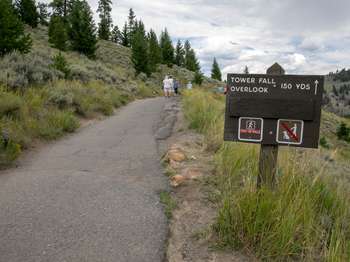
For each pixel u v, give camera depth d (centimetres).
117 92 1734
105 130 930
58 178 483
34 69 1123
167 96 2123
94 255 280
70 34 3728
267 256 272
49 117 874
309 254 274
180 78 5497
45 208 373
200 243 300
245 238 287
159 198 404
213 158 548
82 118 1102
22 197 405
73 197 407
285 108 325
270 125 333
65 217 351
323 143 2203
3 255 278
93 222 340
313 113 320
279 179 369
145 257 279
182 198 404
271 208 290
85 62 2459
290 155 453
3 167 540
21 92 960
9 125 688
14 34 1327
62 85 1185
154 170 524
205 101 1091
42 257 276
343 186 436
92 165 564
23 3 4441
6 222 338
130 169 535
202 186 429
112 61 4259
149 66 4447
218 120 769
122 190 433
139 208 376
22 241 301
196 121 835
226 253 283
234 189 398
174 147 604
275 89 327
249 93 334
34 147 692
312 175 415
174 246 298
